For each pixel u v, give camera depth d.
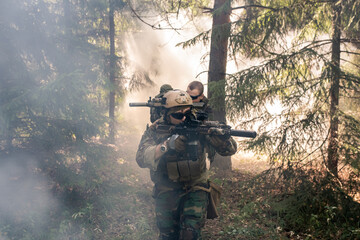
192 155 3.10
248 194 6.07
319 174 5.12
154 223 4.99
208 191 3.40
